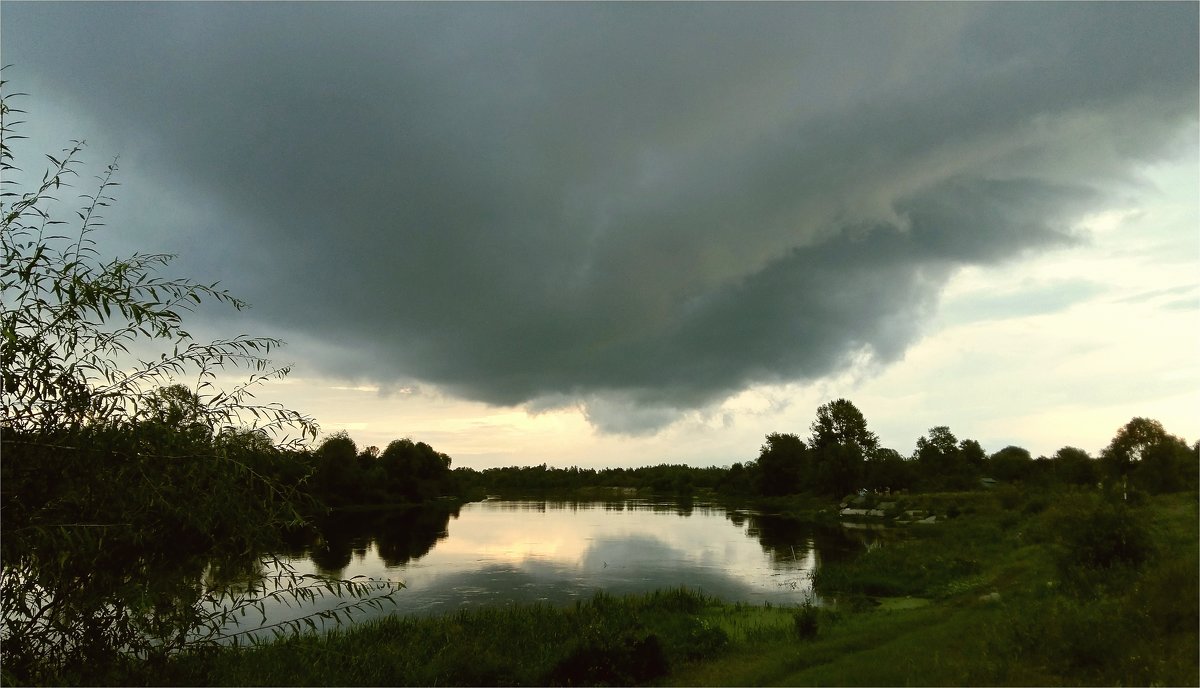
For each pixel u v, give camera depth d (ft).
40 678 18.81
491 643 59.52
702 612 76.79
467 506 387.75
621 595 95.71
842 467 331.77
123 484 19.13
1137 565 49.26
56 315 19.17
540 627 65.26
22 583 18.62
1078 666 32.40
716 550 155.94
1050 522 56.90
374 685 45.14
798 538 184.24
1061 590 49.83
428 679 49.14
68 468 18.83
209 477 20.77
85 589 19.11
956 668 35.60
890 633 52.47
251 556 21.65
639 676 51.57
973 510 200.03
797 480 403.13
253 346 22.47
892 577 97.81
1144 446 137.39
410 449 386.32
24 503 18.31
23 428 18.52
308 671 27.63
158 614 20.10
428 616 75.00
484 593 98.68
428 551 153.58
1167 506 83.97
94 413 19.21
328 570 121.29
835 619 67.77
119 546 19.48
